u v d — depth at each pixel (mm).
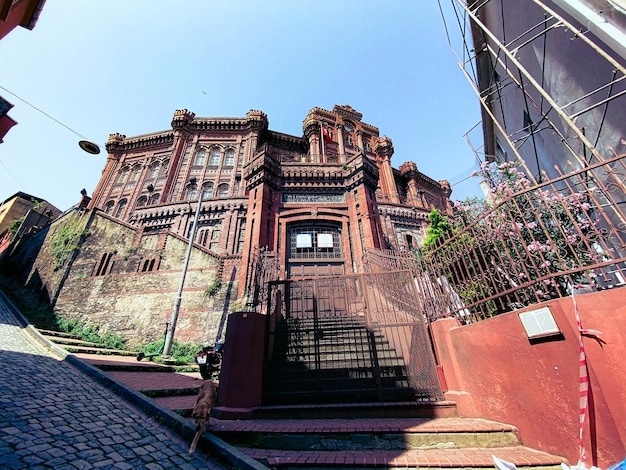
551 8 6559
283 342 6305
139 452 3146
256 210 14898
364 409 4738
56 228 21891
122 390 5035
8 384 4262
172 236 16812
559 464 3084
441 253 5953
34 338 9102
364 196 15695
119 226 18391
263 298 7793
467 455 3363
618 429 2695
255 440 3885
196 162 29891
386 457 3361
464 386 4805
